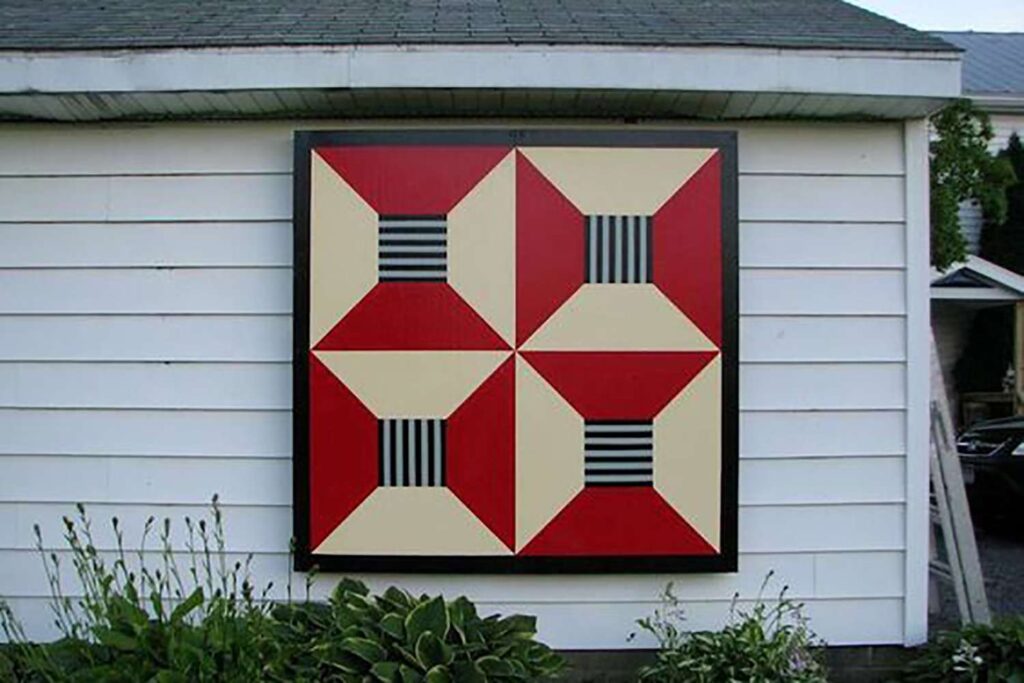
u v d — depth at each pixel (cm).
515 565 338
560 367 337
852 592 346
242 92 319
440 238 337
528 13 374
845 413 346
